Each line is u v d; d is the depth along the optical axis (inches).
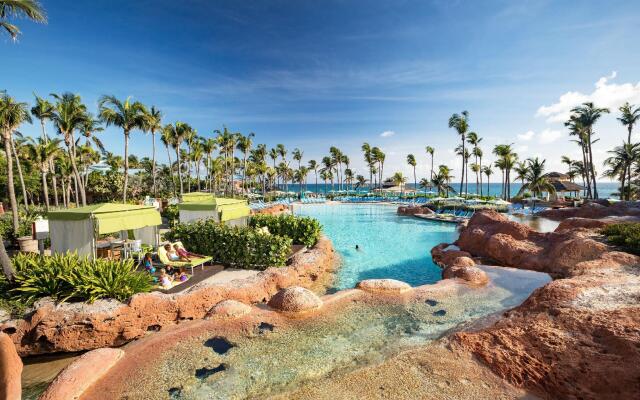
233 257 519.8
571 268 417.4
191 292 359.3
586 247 452.4
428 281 519.8
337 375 220.1
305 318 323.3
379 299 369.7
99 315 302.8
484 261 581.3
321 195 2957.7
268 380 226.2
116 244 551.2
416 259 661.9
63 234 437.4
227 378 229.1
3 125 751.1
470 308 349.7
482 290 398.0
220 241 528.4
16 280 336.2
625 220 767.7
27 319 296.7
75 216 426.9
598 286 306.0
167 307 338.3
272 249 501.4
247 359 252.7
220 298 369.4
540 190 2033.7
